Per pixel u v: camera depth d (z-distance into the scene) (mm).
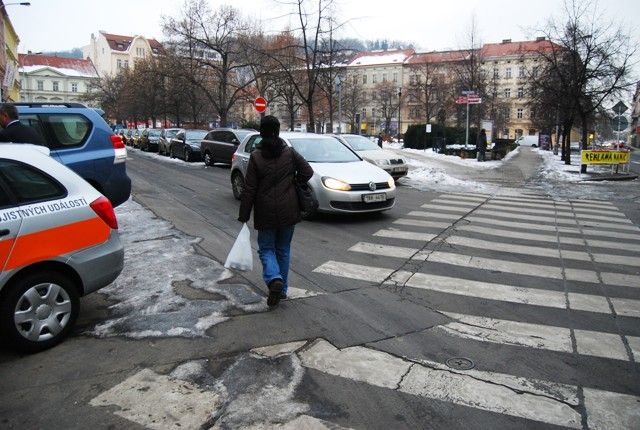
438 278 5996
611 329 4570
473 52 40875
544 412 3254
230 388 3508
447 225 9172
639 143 99312
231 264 5066
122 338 4273
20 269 3918
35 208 4051
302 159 5074
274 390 3484
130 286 5504
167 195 12508
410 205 11578
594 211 11484
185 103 50656
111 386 3529
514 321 4730
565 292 5574
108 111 75250
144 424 3105
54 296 4105
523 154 41656
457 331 4488
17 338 3900
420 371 3762
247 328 4477
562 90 26281
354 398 3391
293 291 5457
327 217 9797
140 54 114125
